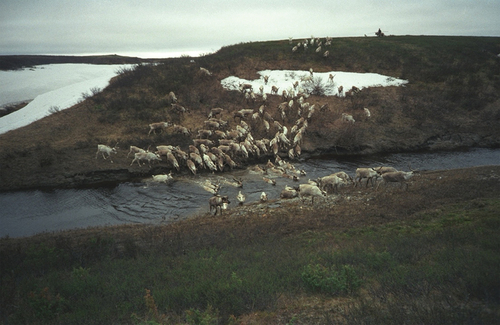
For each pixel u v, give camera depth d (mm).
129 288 7836
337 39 52844
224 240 12469
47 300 7051
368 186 19234
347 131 28969
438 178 19047
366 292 7016
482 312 5199
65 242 12852
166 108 32344
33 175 22719
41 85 50406
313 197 17406
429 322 4926
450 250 8672
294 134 29453
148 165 24375
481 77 39906
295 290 7285
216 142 27500
